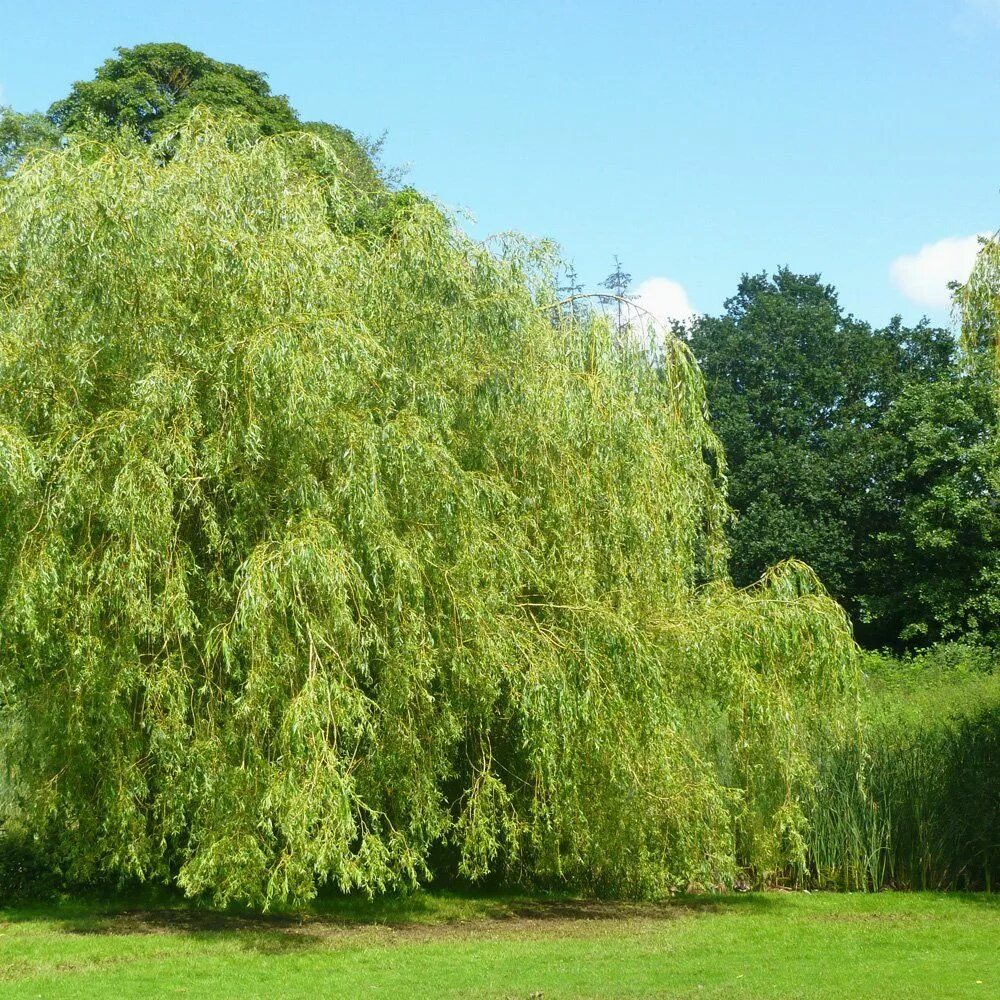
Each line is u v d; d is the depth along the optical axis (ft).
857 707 40.57
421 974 31.37
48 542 32.83
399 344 39.06
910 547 116.47
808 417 126.31
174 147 40.11
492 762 39.47
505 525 39.27
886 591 120.67
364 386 36.19
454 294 40.75
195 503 34.17
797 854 42.06
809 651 39.42
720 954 34.71
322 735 32.22
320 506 33.94
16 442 31.63
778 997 28.71
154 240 34.86
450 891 45.09
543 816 39.32
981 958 34.35
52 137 96.73
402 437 34.88
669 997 28.60
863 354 127.75
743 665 38.86
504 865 43.83
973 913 42.57
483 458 39.96
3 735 40.75
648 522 41.19
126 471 32.14
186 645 35.47
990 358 44.11
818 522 119.14
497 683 36.58
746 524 120.37
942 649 97.60
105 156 36.22
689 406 46.78
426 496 35.50
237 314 34.88
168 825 34.86
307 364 32.65
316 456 34.81
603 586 40.81
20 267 36.42
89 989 29.25
